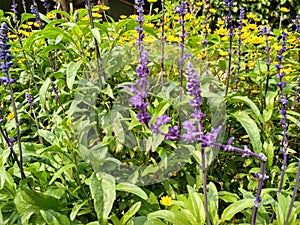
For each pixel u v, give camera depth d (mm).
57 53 3703
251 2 7562
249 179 2826
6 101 3615
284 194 2535
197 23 4738
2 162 2334
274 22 7613
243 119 2674
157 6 8336
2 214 2393
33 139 3193
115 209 2613
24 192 2270
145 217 2301
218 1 7473
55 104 3113
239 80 3568
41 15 3604
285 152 2293
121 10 8023
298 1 7422
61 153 2369
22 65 3645
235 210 2084
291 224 2117
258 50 4188
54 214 2225
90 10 2885
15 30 3297
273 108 3092
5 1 7582
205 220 2111
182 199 2363
